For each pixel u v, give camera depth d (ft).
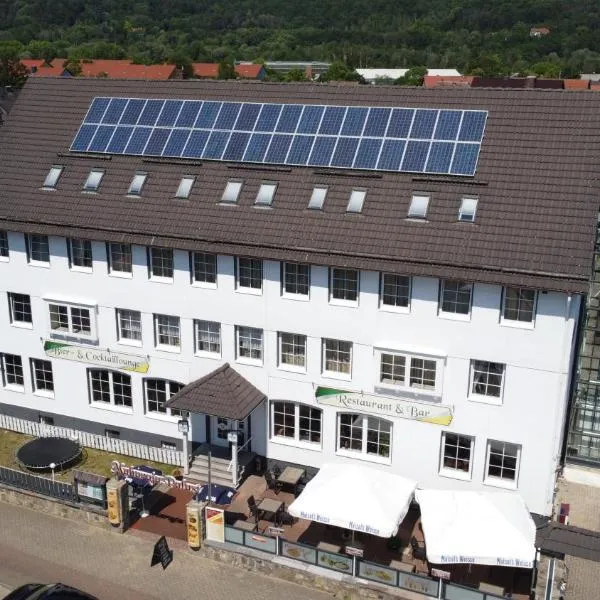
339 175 102.63
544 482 94.17
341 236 97.76
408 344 96.78
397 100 107.96
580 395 107.14
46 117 125.08
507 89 103.24
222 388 103.50
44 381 123.13
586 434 108.68
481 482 97.71
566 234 89.61
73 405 121.08
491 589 84.99
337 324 99.86
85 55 613.11
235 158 109.19
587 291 84.89
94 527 99.66
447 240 93.45
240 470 107.86
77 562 92.73
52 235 110.83
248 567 91.71
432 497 89.25
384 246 95.14
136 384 115.14
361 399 100.78
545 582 80.07
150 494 106.73
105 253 110.52
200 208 106.52
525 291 89.66
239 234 102.01
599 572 91.86
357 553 85.56
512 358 91.71
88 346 116.37
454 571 89.66
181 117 116.88
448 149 100.17
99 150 117.29
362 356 99.81
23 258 116.47
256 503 102.63
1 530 98.78
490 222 93.20
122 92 124.47
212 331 108.78
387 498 89.51
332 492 89.66
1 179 119.24
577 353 104.32
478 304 91.71
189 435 114.42
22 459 110.01
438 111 104.22
